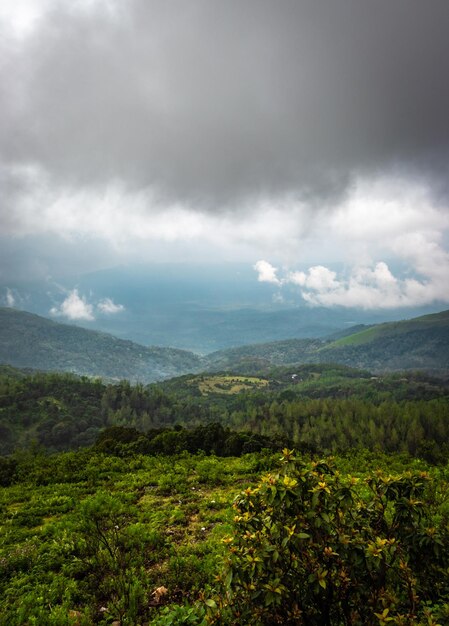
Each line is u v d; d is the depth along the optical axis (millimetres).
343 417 137750
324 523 4883
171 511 13938
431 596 5426
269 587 4414
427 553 5242
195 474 20469
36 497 17719
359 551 4758
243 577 4664
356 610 4855
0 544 12086
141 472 21781
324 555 4785
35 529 13312
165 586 8586
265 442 28828
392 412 137375
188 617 6891
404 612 5340
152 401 186375
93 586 8875
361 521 5293
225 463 23328
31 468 24641
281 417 154375
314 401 161875
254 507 5426
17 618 7926
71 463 24547
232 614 4680
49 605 8250
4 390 163500
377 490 5566
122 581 8352
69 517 14141
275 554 4574
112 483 19656
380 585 4926
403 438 116312
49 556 10625
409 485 5488
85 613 7785
